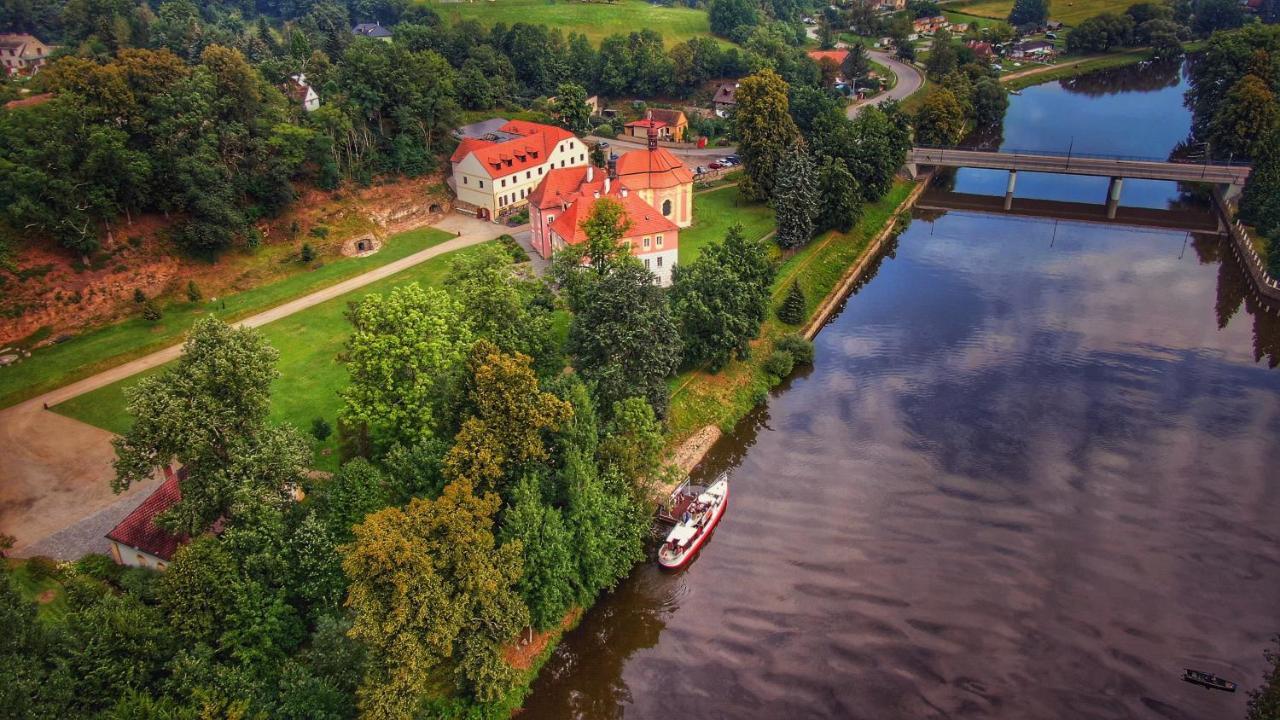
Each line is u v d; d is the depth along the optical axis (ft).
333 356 301.43
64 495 228.02
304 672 158.81
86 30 586.86
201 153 345.92
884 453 274.57
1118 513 244.42
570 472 199.93
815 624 209.26
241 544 174.70
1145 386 307.37
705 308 299.38
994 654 200.13
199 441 180.14
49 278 308.81
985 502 250.16
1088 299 382.42
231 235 353.10
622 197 362.12
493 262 272.31
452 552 171.32
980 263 429.79
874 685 192.65
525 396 198.70
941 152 539.29
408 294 229.45
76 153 319.27
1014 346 339.98
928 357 333.83
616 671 197.57
